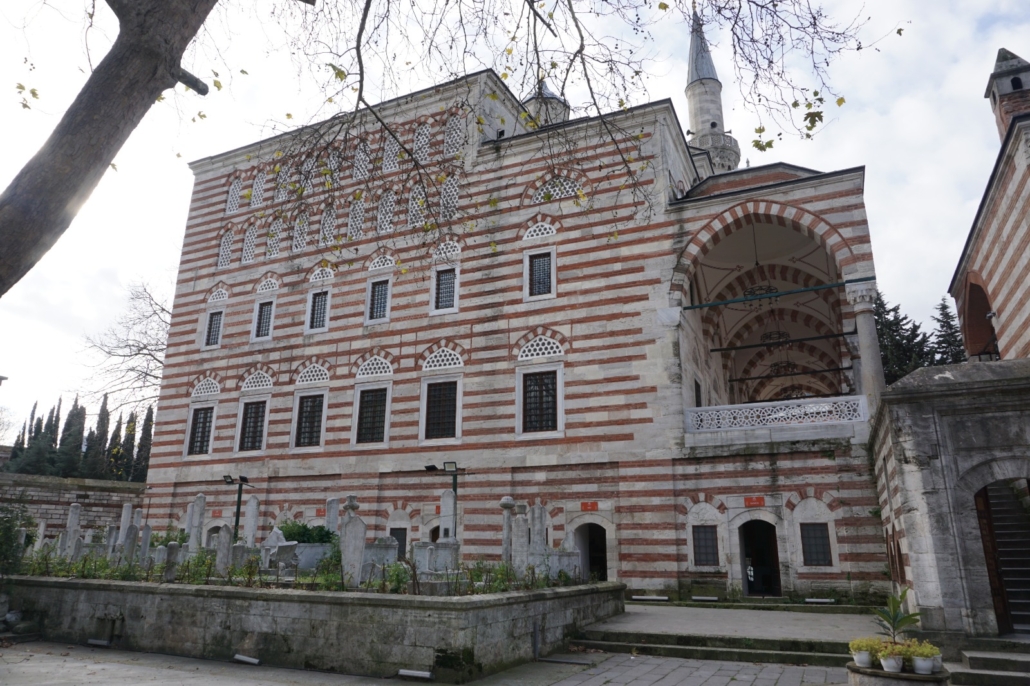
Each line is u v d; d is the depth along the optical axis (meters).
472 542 21.19
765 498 18.80
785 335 30.81
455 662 9.90
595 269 22.06
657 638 13.09
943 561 10.56
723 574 18.62
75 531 18.47
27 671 10.60
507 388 22.11
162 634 12.57
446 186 25.09
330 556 14.69
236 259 28.70
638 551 19.47
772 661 11.95
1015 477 10.56
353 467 23.53
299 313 26.34
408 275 24.66
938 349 40.59
